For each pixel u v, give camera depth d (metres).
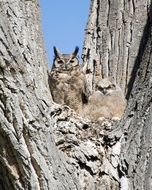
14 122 16.72
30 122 16.86
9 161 16.86
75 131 18.67
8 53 16.97
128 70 26.45
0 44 16.92
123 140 18.47
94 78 27.92
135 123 18.42
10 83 16.83
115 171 18.05
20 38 17.81
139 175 17.47
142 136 17.97
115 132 18.72
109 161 18.22
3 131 16.69
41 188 16.59
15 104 16.77
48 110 17.89
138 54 26.25
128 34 26.59
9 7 17.98
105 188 17.78
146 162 17.50
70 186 17.09
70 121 19.03
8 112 16.72
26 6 19.30
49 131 17.28
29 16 19.17
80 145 18.33
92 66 27.48
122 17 26.92
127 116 18.84
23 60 17.52
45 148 16.88
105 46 27.05
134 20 26.64
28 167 16.62
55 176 16.75
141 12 26.67
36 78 17.80
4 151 16.84
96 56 27.30
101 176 17.95
